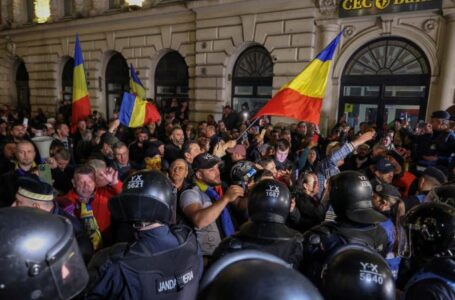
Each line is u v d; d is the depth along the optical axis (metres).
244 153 4.23
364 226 1.74
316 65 4.34
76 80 6.88
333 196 1.80
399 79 8.52
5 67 18.05
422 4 7.72
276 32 9.81
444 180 3.18
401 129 6.29
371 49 8.81
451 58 7.57
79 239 2.02
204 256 2.31
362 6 8.45
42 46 16.09
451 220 1.30
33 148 3.48
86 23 14.07
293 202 2.83
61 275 0.87
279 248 1.58
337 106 9.38
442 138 4.49
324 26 9.01
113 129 5.81
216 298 0.61
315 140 5.66
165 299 1.34
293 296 0.57
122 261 1.30
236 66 11.17
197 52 11.49
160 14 12.14
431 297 1.18
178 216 2.34
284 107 4.31
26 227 0.83
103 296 1.29
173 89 12.80
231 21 10.62
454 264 1.23
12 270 0.78
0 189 3.24
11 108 16.22
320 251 1.67
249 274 0.61
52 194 2.06
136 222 1.38
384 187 2.57
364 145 4.50
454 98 7.79
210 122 9.14
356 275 0.94
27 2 16.88
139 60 13.13
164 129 7.86
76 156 6.05
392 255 1.96
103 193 2.62
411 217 1.44
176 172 2.86
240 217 2.63
